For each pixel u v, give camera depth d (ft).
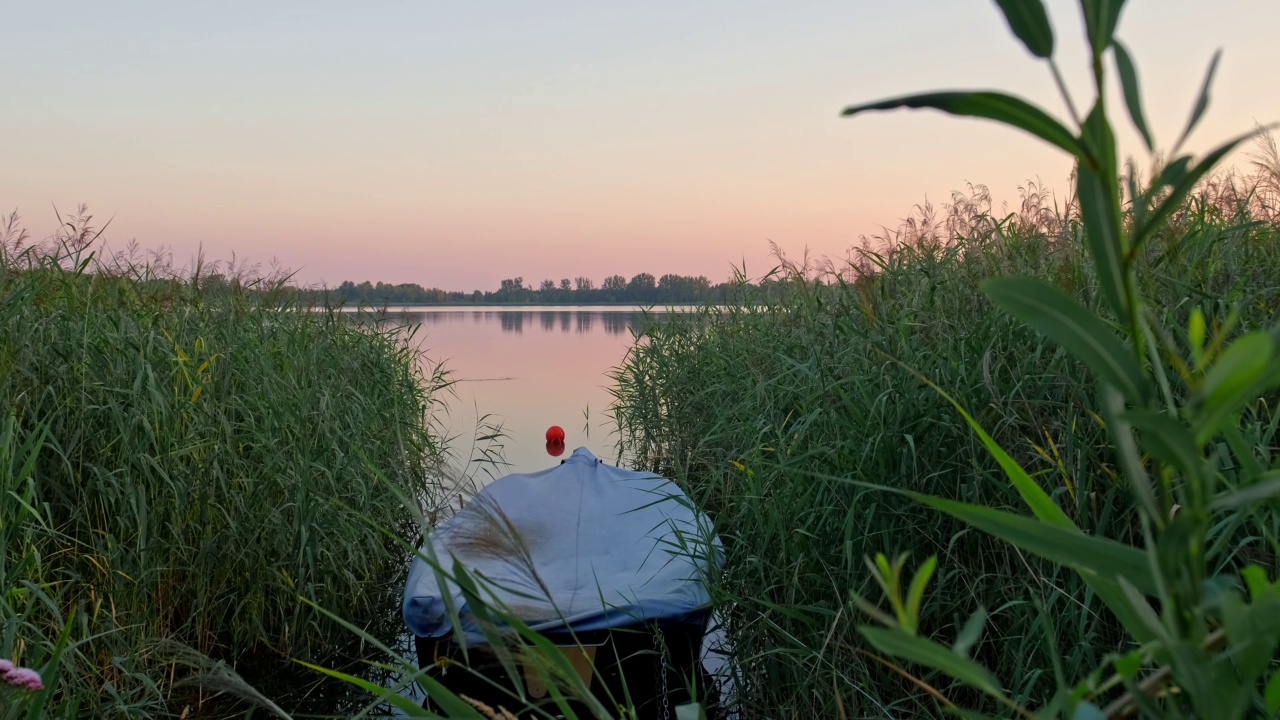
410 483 7.19
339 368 25.64
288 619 18.97
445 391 56.18
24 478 13.99
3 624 12.34
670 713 15.58
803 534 14.82
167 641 8.00
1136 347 2.34
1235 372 2.00
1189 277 13.16
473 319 193.16
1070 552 2.81
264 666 18.48
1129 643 11.09
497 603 5.34
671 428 33.55
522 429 46.52
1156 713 2.70
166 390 18.39
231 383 20.34
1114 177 2.30
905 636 2.58
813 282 21.86
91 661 15.34
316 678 18.19
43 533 16.08
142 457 16.71
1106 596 3.17
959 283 15.80
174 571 18.37
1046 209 18.40
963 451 13.57
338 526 19.94
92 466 16.53
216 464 18.21
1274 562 9.80
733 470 20.74
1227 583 2.53
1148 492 2.50
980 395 13.82
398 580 23.63
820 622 14.33
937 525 13.58
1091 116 2.31
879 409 14.26
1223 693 2.51
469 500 7.25
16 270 18.97
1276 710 2.95
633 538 20.29
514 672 5.09
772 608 14.96
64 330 18.26
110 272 21.40
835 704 13.39
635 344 38.75
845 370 15.98
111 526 17.38
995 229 17.08
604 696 14.85
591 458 26.40
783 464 15.42
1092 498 11.69
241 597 18.85
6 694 7.27
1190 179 2.30
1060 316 2.37
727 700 15.98
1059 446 12.64
